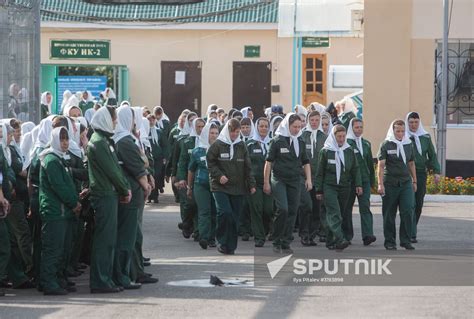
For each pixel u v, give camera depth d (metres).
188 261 18.98
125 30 48.25
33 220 16.11
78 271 17.75
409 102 32.28
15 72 23.14
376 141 32.28
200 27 47.94
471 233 23.09
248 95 48.16
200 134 21.16
